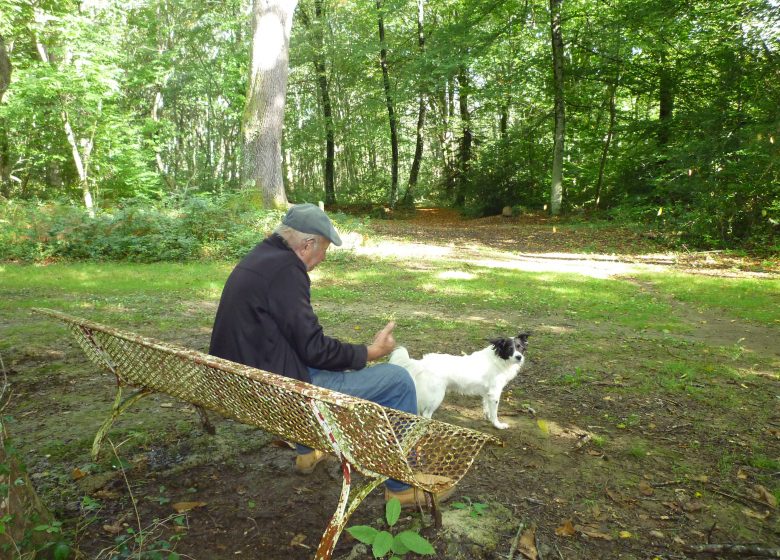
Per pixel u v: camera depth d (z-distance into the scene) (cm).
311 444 219
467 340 631
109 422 302
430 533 247
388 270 1212
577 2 2436
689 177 1602
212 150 3800
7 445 208
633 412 417
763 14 1507
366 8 3066
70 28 1833
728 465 326
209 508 267
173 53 2673
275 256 245
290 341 241
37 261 1238
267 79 1759
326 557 187
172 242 1328
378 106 3152
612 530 258
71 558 215
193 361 216
